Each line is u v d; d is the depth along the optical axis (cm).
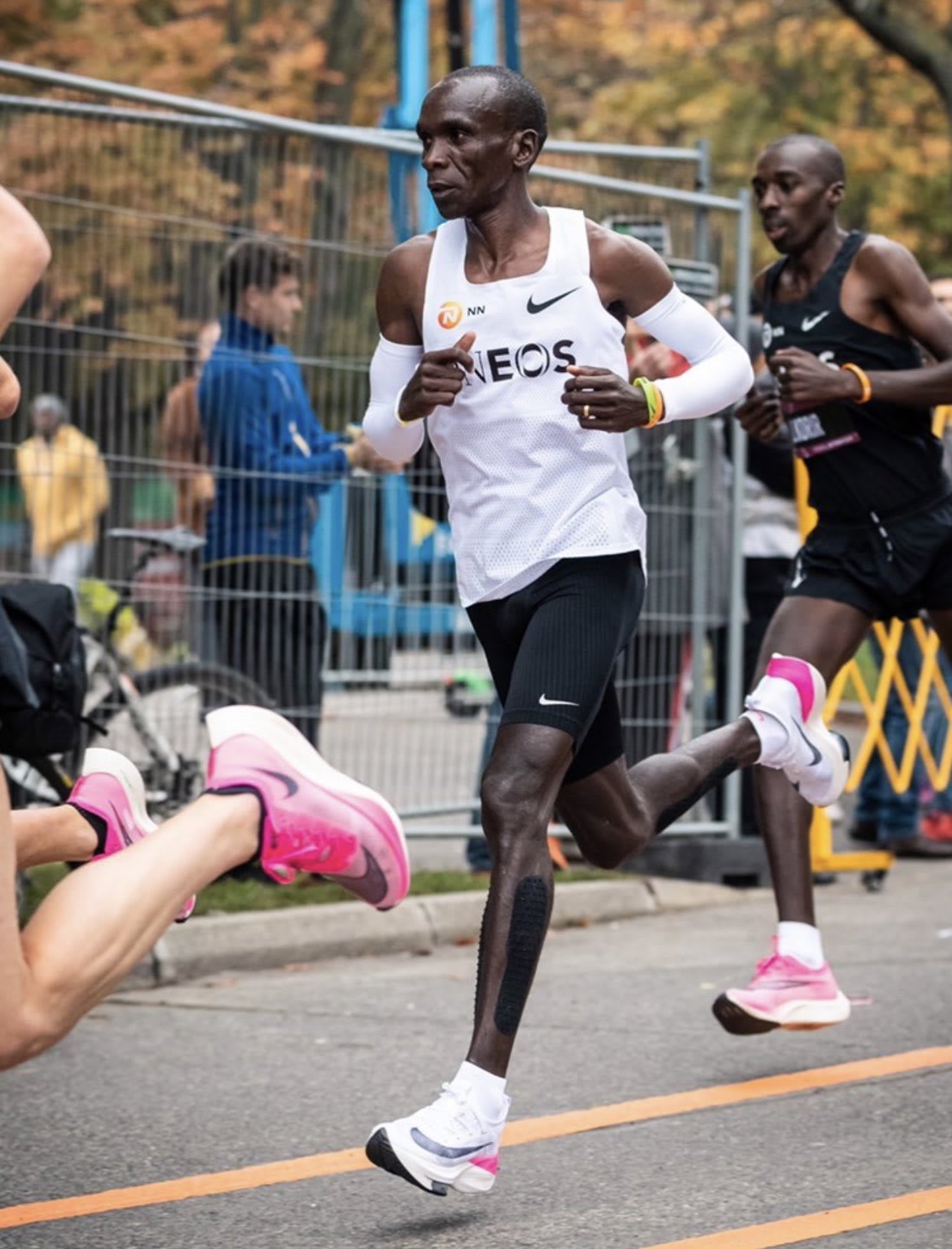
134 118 983
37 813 492
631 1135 632
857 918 1069
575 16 3766
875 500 750
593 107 3762
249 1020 823
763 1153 608
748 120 3703
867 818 1252
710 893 1149
